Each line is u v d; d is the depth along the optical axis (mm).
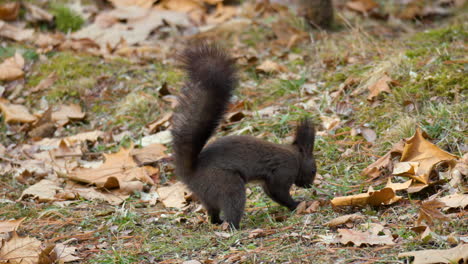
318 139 10398
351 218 7551
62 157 11344
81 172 10352
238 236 7543
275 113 11703
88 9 17312
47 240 8203
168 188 9750
